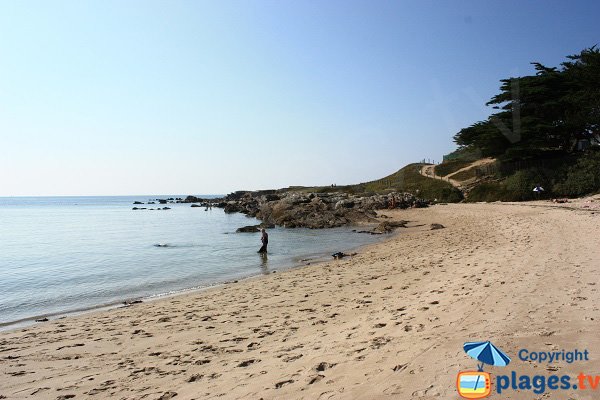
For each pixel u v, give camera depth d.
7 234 44.03
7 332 10.42
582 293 8.02
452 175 80.94
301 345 7.32
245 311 11.12
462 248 19.86
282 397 4.80
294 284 14.83
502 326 6.46
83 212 105.38
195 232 43.69
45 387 6.23
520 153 50.34
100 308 13.34
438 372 4.88
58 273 20.42
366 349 6.35
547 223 24.53
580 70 47.97
